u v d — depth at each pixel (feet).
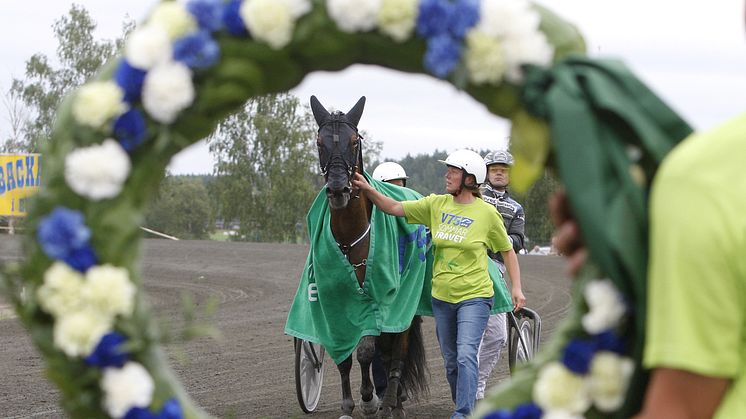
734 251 6.63
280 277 65.41
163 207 181.06
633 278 7.59
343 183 21.57
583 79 8.36
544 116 8.71
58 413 24.77
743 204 6.66
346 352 23.18
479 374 25.99
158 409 8.98
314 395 26.35
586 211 7.81
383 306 22.72
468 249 22.63
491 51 8.75
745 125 6.89
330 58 9.23
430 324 44.01
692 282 6.69
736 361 6.78
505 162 28.37
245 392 28.04
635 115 8.06
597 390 8.34
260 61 9.18
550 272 70.85
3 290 8.90
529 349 28.43
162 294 55.06
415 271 23.68
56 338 8.82
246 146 150.92
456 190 22.93
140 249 9.23
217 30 9.12
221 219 166.09
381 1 8.95
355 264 22.59
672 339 6.72
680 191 6.83
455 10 8.86
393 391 23.86
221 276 65.67
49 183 8.93
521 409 8.73
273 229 150.10
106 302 8.68
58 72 141.28
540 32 8.94
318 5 9.09
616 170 7.99
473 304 22.57
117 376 8.77
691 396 6.78
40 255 8.87
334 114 22.41
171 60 9.03
